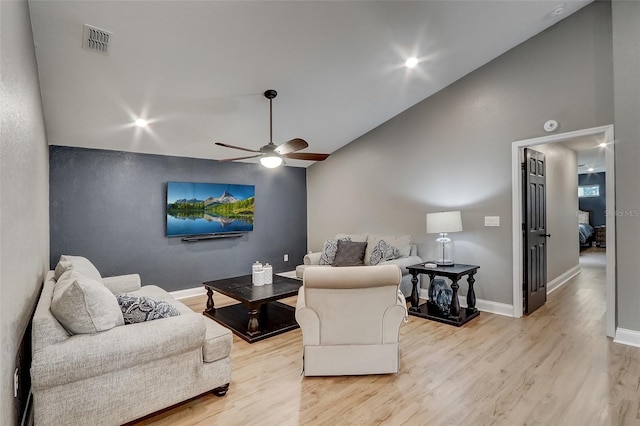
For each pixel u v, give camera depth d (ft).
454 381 7.57
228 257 17.57
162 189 15.28
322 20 9.00
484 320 11.76
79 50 8.27
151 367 6.14
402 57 11.57
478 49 11.82
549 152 15.93
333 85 12.43
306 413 6.49
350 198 18.57
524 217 12.47
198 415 6.47
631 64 9.30
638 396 6.78
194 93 11.05
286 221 20.31
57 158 12.67
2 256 4.09
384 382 7.59
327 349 7.76
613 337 9.80
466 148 13.50
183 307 9.04
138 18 7.72
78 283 5.65
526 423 6.05
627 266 9.40
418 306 13.01
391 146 16.38
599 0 10.21
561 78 10.94
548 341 9.73
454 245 13.94
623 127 9.46
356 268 7.50
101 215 13.62
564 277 17.60
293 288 11.71
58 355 5.21
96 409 5.58
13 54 4.90
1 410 4.04
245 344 9.98
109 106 10.86
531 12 10.31
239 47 9.34
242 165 18.19
